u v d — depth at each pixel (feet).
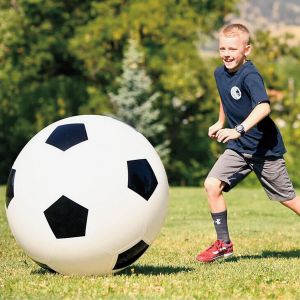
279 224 42.55
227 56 24.03
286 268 24.08
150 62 114.21
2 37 115.65
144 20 114.01
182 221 43.39
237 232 37.35
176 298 18.57
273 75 118.32
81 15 120.98
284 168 24.98
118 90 112.06
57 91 116.57
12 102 116.67
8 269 24.25
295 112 114.42
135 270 23.43
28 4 117.19
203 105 115.85
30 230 20.42
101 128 20.90
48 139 20.71
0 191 63.87
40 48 115.75
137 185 20.42
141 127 110.01
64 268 20.94
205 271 23.26
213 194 25.26
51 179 20.10
